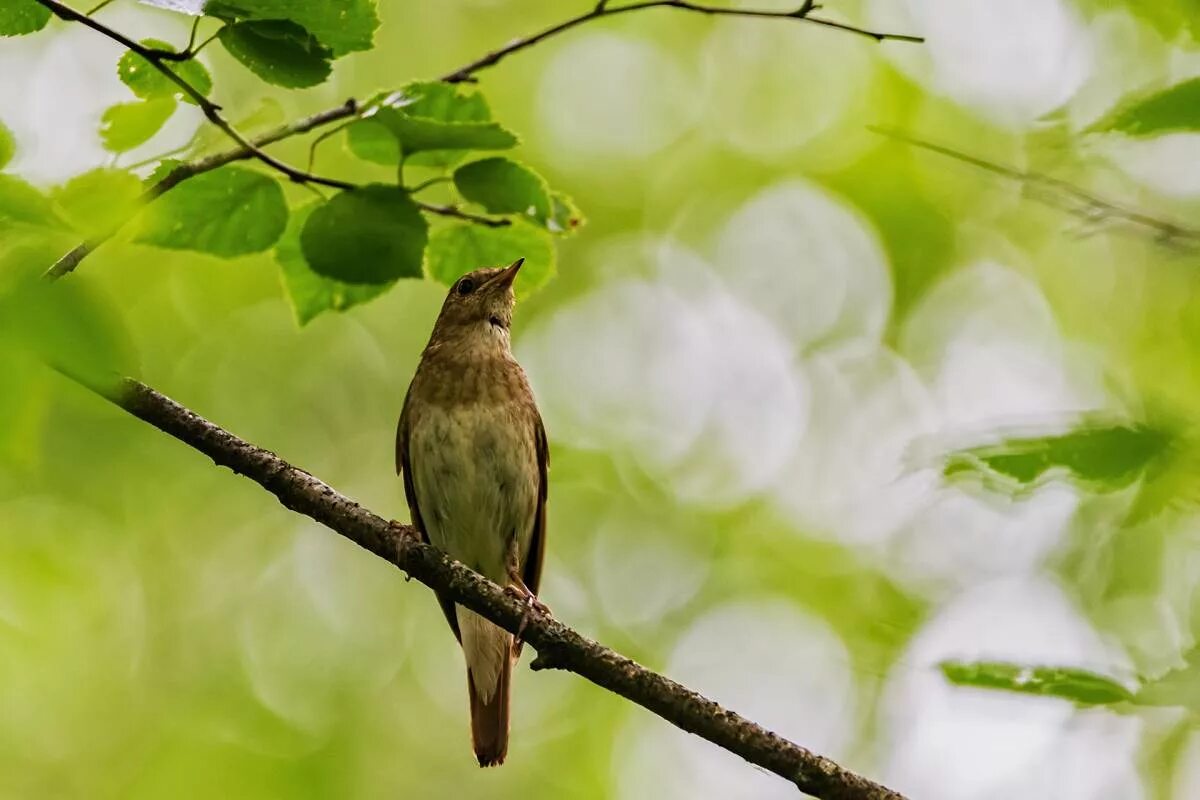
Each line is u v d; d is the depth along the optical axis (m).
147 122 5.82
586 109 16.50
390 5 15.34
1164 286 11.94
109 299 3.36
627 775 14.69
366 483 14.70
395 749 14.22
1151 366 11.69
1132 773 10.91
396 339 15.42
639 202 16.53
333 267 6.17
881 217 16.16
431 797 14.02
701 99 16.80
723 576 15.77
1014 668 4.46
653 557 15.73
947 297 16.36
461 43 15.55
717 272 16.66
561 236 6.65
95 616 12.89
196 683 13.66
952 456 4.68
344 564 14.95
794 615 15.48
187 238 6.29
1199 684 4.29
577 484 15.96
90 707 12.88
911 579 15.03
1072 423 4.68
